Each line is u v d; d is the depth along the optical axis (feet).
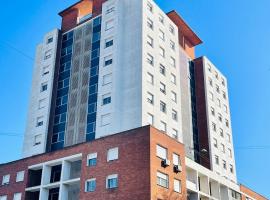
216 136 200.54
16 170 154.81
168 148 127.44
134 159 120.06
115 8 176.45
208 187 157.28
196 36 216.74
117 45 165.68
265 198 212.64
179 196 124.47
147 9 173.58
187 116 191.52
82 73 176.86
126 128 147.64
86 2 196.65
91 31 185.06
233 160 212.02
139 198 112.88
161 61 171.32
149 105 153.17
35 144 173.58
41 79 189.37
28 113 184.44
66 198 137.59
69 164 142.82
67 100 176.35
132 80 155.84
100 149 131.03
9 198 150.10
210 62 221.66
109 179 123.24
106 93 159.22
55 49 191.93
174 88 175.32
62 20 203.31
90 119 161.17
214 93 214.90
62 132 169.68
